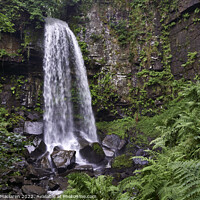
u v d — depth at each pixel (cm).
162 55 1308
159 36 1338
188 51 1152
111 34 1445
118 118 1310
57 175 695
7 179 480
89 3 1509
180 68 1193
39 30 1228
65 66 1312
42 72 1223
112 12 1491
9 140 511
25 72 1200
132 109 1310
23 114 1075
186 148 289
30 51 1162
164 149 346
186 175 164
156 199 211
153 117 1184
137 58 1366
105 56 1397
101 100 1330
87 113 1315
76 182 265
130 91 1331
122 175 707
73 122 1270
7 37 1129
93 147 934
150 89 1282
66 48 1344
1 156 520
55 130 1169
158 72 1288
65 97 1277
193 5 1119
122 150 1059
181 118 368
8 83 1142
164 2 1330
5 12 1130
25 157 729
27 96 1163
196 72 1087
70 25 1494
